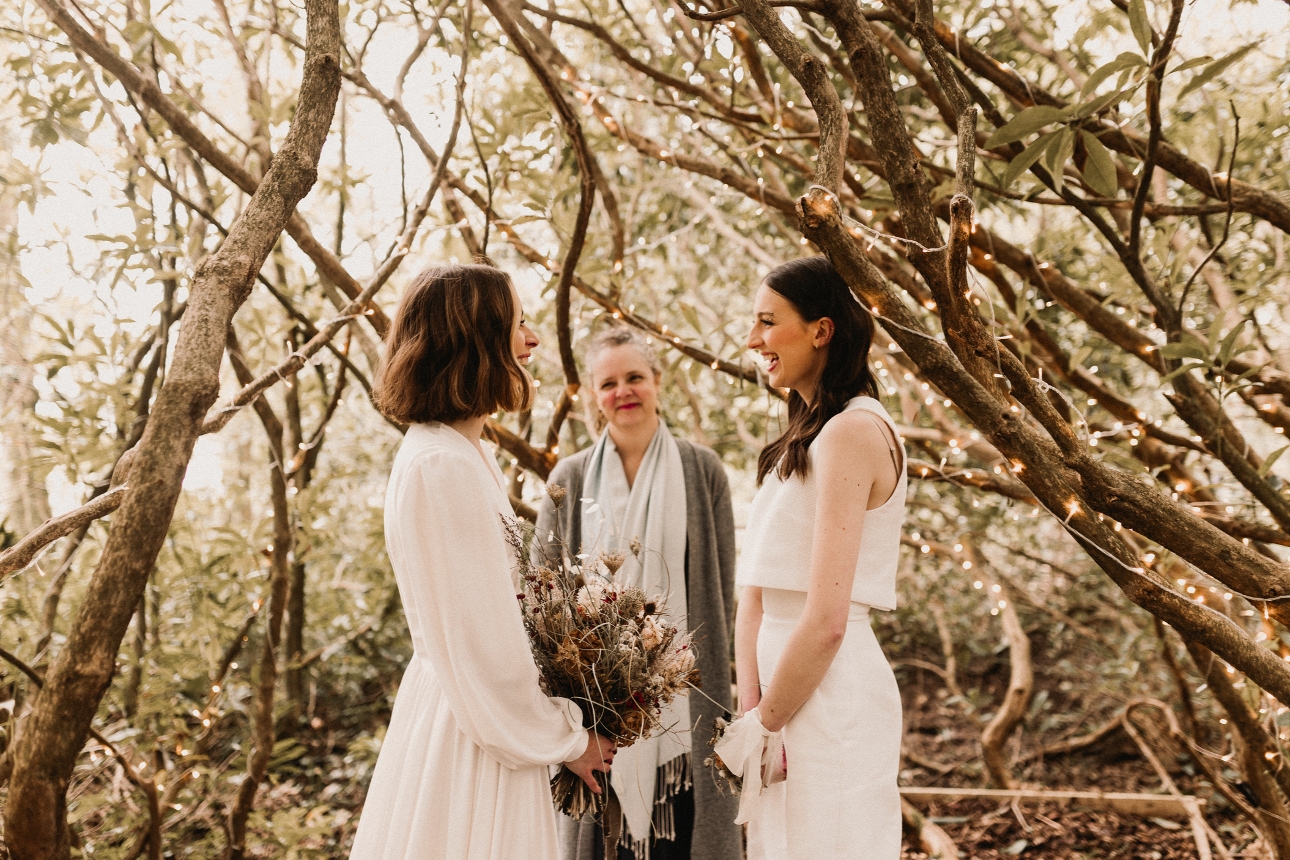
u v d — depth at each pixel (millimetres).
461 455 1380
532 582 1529
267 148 2252
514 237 2721
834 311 1536
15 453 2723
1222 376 1820
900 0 1715
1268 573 1226
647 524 2250
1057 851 2891
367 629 4125
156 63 2209
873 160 2363
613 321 2947
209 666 2658
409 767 1372
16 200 2455
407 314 1481
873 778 1439
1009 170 1510
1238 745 2297
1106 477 1248
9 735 1782
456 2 2395
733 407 4230
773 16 1277
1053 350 2479
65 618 2465
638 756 2100
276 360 2816
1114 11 2393
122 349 2529
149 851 2260
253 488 4250
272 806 3246
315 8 1235
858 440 1423
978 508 4141
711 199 3598
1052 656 4617
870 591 1490
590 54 3412
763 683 1557
